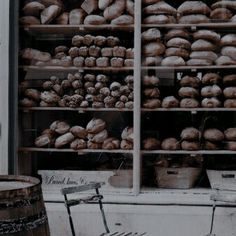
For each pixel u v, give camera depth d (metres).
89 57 3.40
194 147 3.35
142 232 3.13
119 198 3.21
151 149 3.38
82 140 3.44
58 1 3.46
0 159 3.28
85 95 3.43
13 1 3.26
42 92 3.46
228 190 3.27
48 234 1.61
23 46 3.47
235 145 3.32
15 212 1.44
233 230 3.07
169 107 3.35
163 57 3.37
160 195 3.24
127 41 3.41
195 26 3.35
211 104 3.32
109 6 3.38
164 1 3.39
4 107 3.26
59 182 3.43
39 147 3.46
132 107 3.34
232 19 3.31
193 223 3.11
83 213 3.16
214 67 3.33
